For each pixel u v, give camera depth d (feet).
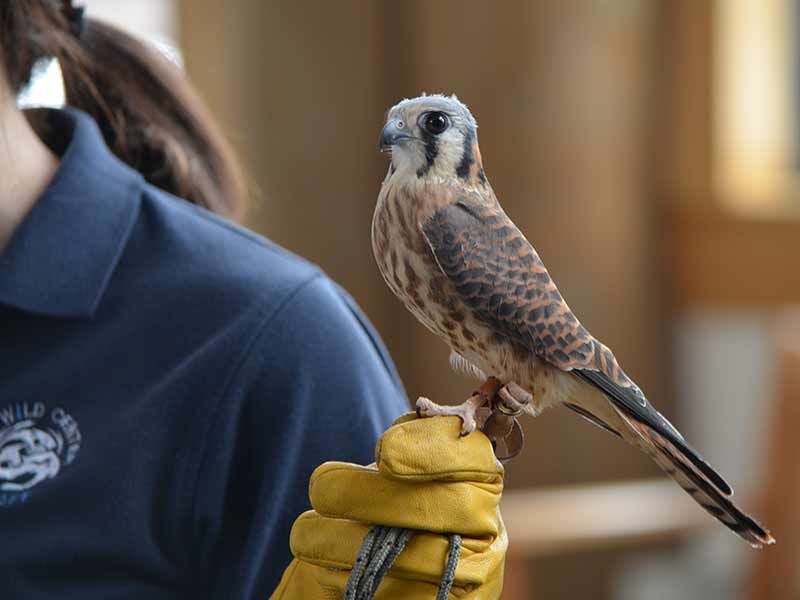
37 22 7.59
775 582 13.48
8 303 6.65
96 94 8.00
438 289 6.26
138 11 17.43
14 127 7.15
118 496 6.54
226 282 6.90
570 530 13.71
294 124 16.89
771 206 18.21
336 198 17.12
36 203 6.91
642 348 17.99
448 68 16.67
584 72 16.78
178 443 6.63
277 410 6.64
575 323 6.25
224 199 8.36
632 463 17.48
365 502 5.30
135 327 6.80
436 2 16.62
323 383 6.71
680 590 18.74
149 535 6.57
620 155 17.31
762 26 18.52
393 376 7.48
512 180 16.72
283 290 6.92
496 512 5.48
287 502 6.54
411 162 6.43
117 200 7.09
